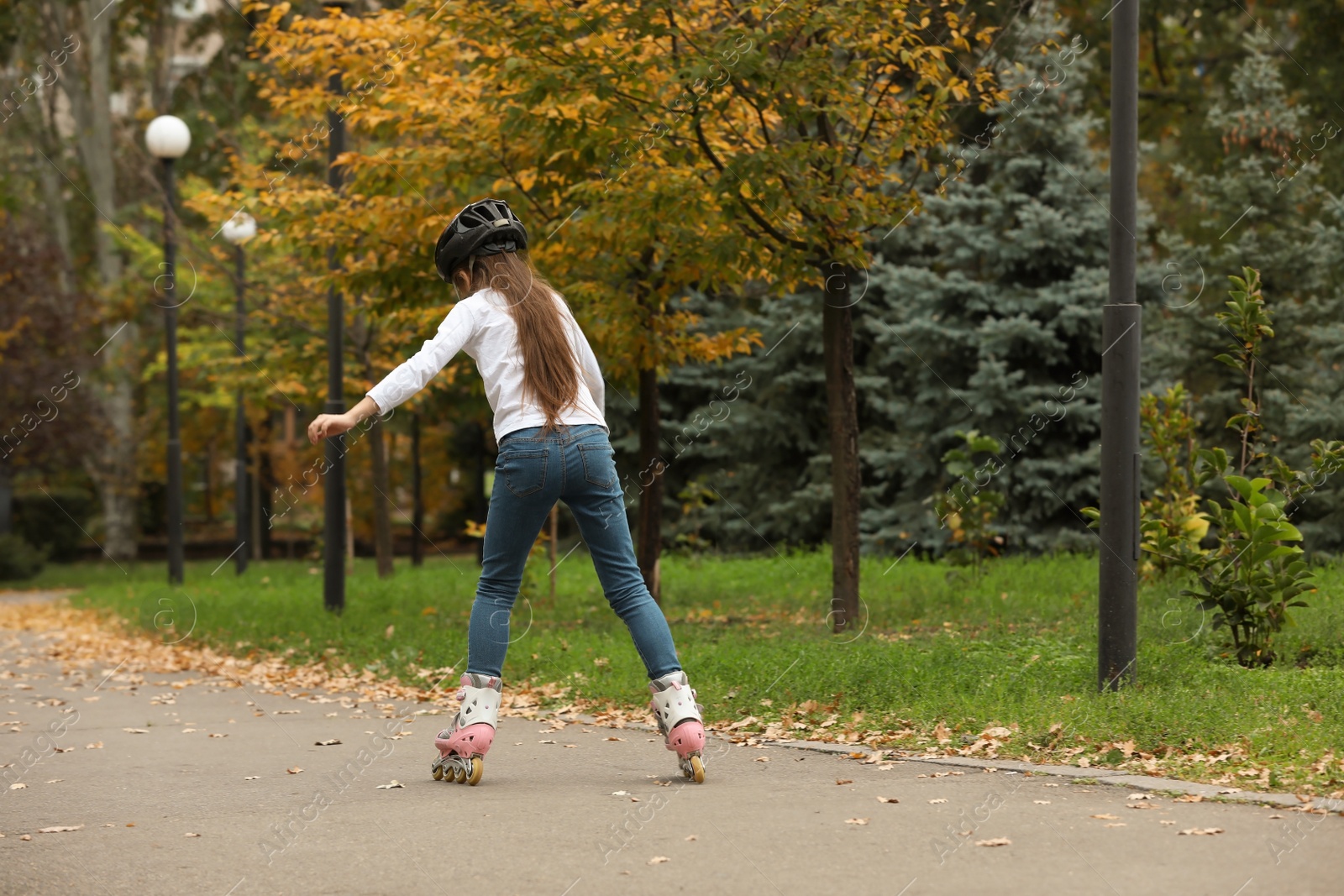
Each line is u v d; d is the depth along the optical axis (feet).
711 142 33.60
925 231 58.29
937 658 24.36
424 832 13.35
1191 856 11.75
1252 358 26.81
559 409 15.62
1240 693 20.02
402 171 35.29
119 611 53.31
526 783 16.01
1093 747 17.01
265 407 77.46
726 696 22.54
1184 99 72.38
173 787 16.70
